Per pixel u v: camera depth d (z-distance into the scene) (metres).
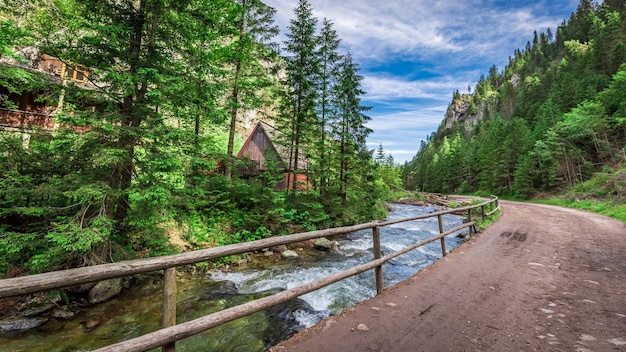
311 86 13.16
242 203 10.99
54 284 1.48
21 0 5.28
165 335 1.87
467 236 10.73
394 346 2.55
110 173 5.56
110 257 5.46
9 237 4.50
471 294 3.89
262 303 2.48
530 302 3.61
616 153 30.67
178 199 5.97
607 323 3.00
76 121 4.77
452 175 67.31
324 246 10.09
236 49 11.59
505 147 45.44
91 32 5.72
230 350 3.71
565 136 35.53
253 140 24.22
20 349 3.81
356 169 15.13
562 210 19.11
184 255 2.11
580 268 5.24
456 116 156.75
